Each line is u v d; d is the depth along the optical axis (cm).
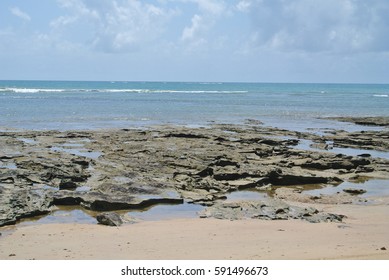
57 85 17312
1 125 4141
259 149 2908
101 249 1266
